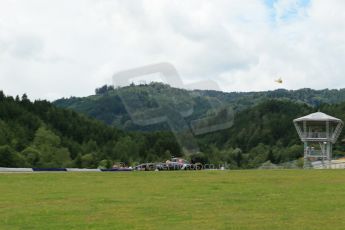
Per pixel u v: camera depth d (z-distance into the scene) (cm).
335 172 5975
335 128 10269
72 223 2819
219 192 4153
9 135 17462
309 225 2727
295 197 3822
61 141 18700
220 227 2686
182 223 2805
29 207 3397
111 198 3816
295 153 16450
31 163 15412
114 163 16012
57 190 4369
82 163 16275
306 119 10244
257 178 5306
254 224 2761
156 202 3603
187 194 4038
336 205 3409
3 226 2744
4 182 5034
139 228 2673
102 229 2656
